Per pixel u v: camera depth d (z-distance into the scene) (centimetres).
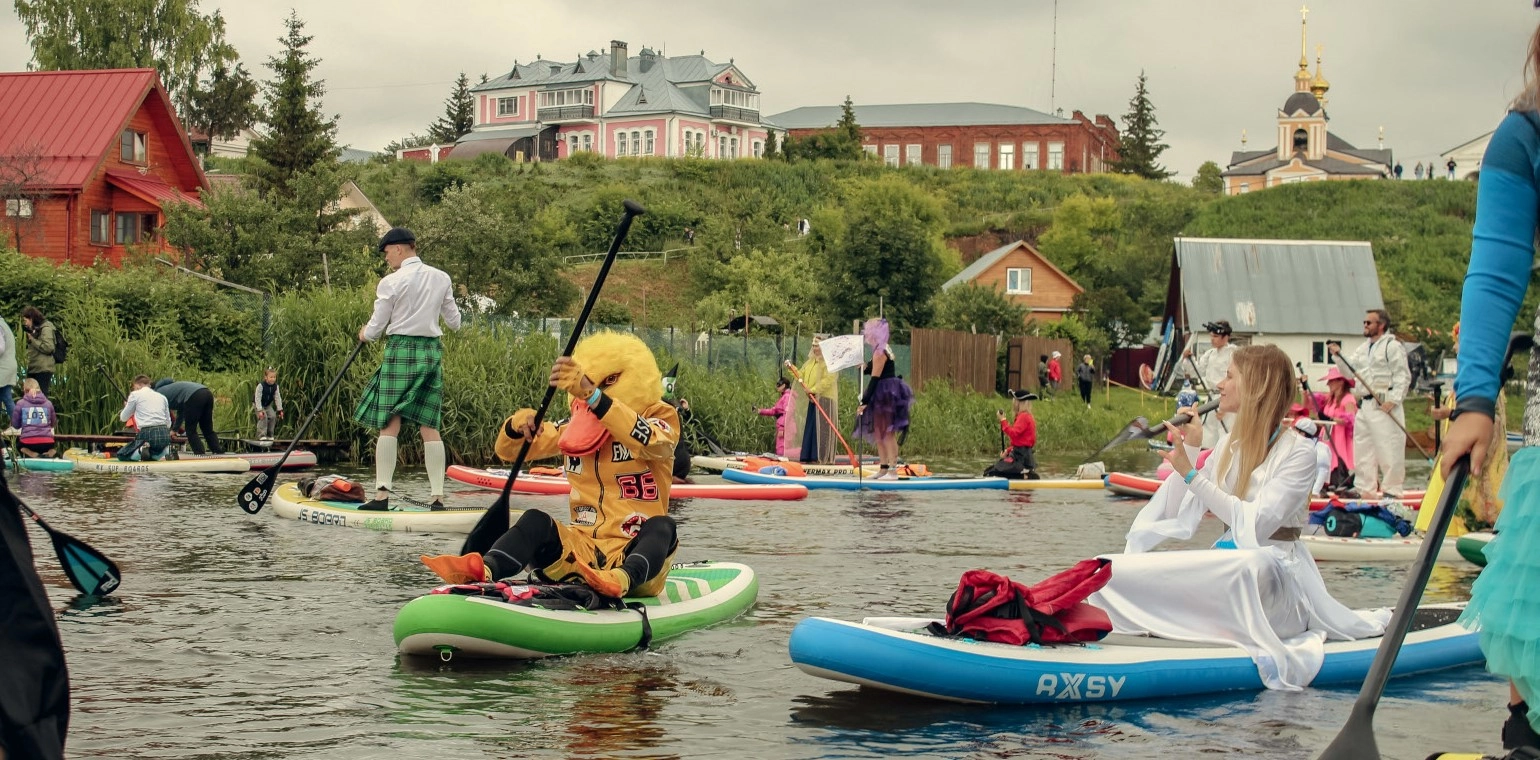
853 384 2489
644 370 659
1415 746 466
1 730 318
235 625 641
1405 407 3894
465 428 1814
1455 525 1006
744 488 1419
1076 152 11662
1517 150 320
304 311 1847
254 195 3353
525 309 4662
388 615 669
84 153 3562
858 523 1168
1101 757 448
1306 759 447
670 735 468
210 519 1053
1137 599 566
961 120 12162
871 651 508
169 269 3055
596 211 6888
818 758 441
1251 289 4812
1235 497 582
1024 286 5897
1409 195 7594
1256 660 546
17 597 327
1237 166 11800
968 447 2625
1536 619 301
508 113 11300
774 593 768
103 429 1828
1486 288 322
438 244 4684
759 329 4531
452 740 457
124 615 662
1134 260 6819
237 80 8181
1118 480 1534
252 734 461
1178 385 4353
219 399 2072
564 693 525
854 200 7675
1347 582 852
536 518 631
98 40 5672
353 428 1806
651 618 633
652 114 10500
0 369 1539
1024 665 512
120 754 436
